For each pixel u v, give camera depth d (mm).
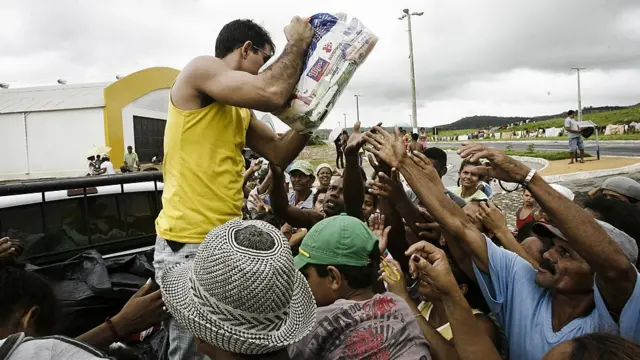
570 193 4004
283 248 1557
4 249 2059
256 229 1581
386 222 3297
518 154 32375
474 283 2730
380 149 2424
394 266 2463
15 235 3195
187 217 2305
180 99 2340
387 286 2490
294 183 6090
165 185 2430
